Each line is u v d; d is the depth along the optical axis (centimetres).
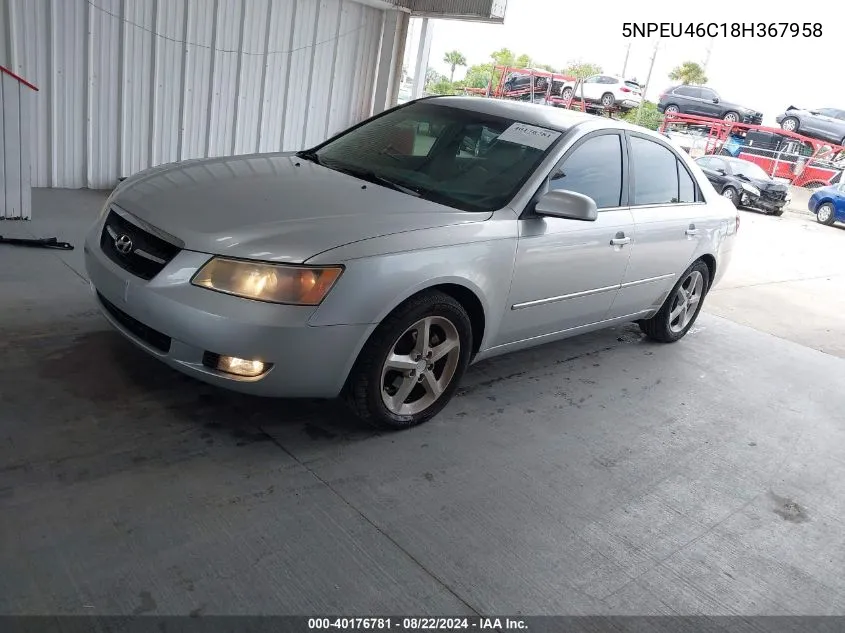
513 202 351
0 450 266
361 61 954
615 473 335
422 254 302
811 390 497
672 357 515
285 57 853
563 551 269
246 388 284
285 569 234
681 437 386
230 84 809
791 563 288
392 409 324
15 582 208
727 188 1830
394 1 908
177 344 282
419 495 288
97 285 313
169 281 279
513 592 243
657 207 455
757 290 810
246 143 858
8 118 526
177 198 312
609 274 419
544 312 386
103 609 205
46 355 341
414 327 317
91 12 667
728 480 347
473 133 393
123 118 727
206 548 237
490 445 338
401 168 378
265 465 289
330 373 290
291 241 279
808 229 1587
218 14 764
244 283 271
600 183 407
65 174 702
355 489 284
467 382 405
